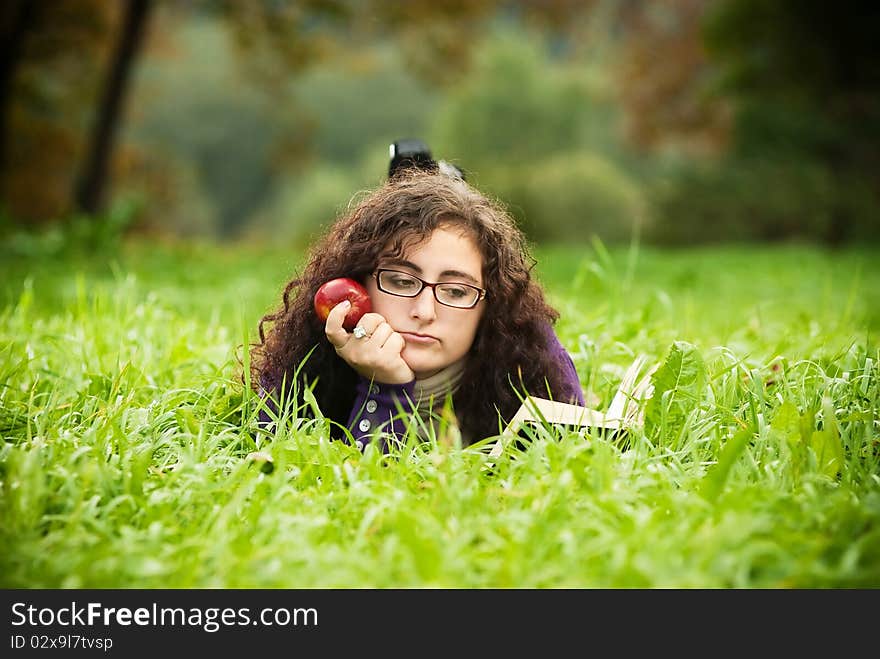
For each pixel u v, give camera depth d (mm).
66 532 3303
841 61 40438
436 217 4383
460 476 3652
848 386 4676
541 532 3078
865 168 43000
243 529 3307
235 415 4785
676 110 53375
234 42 36125
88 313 7105
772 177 46250
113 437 4219
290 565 3016
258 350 5113
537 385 4750
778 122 43062
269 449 4023
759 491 3457
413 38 35500
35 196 39500
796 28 39656
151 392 5219
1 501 3469
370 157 102750
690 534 3074
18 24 28828
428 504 3479
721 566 2850
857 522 3221
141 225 43750
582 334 6070
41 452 3914
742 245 48906
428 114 118125
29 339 6367
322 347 4777
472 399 4688
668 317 7848
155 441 4316
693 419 4332
